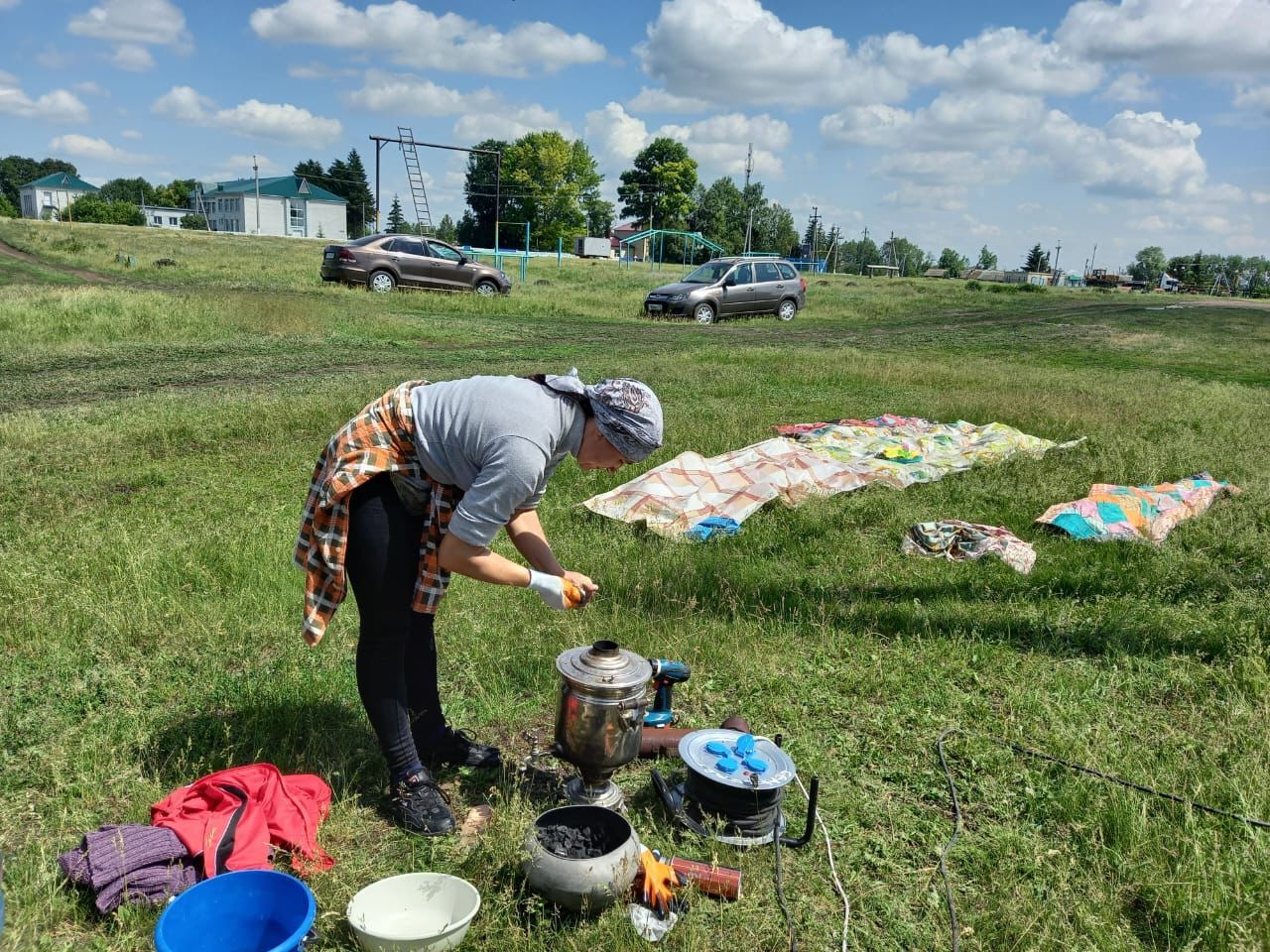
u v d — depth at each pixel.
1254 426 9.84
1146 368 16.17
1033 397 11.15
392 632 2.80
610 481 7.13
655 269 54.62
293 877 2.31
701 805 2.88
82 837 2.72
